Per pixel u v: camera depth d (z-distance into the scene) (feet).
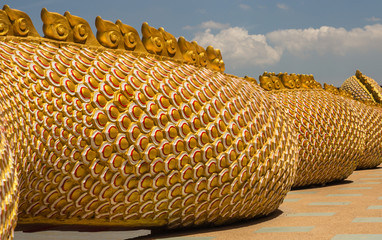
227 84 19.33
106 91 15.92
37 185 15.39
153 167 16.15
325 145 32.19
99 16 17.70
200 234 17.31
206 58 21.07
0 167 9.16
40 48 16.22
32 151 14.96
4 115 12.58
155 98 16.57
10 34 16.21
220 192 17.56
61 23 17.02
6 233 9.30
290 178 21.29
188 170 16.78
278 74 34.45
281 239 15.60
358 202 23.86
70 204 15.94
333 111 33.37
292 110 31.63
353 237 15.21
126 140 15.85
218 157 17.33
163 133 16.40
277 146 19.76
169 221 17.38
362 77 69.92
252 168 18.25
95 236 21.13
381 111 53.47
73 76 15.80
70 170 15.48
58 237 21.01
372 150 48.11
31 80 15.25
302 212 21.70
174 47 19.44
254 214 19.53
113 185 15.84
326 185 34.53
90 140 15.46
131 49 18.26
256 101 19.94
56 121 15.29
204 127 17.29
